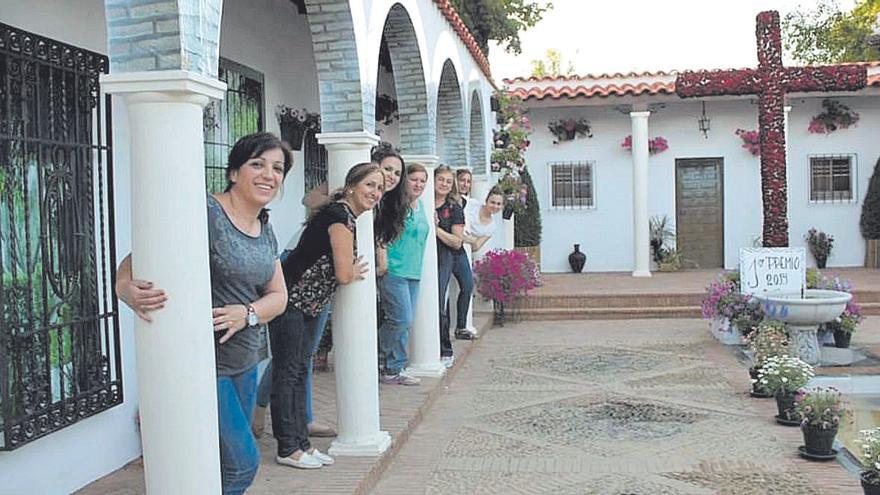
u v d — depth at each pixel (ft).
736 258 50.31
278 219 24.27
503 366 28.04
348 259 14.96
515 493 15.69
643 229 46.06
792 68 30.81
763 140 29.37
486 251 39.11
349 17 16.06
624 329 35.42
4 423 12.57
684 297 38.65
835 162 49.60
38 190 13.71
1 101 12.92
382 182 15.49
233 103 21.81
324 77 16.46
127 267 10.02
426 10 23.30
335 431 17.88
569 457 17.92
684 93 30.99
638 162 45.88
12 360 12.98
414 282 22.41
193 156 9.77
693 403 22.47
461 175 30.89
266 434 17.80
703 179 50.60
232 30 21.50
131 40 9.57
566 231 51.29
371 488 15.65
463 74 30.91
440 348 26.48
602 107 50.57
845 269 48.08
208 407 9.99
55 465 13.91
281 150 11.45
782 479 16.21
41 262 13.76
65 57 14.39
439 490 15.83
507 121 41.65
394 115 36.09
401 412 20.15
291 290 14.89
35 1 13.79
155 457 9.84
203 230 9.91
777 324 27.14
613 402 22.76
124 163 16.29
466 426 20.45
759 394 22.91
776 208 29.35
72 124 14.67
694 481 16.21
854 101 49.01
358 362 16.62
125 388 15.94
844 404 22.53
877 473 14.21
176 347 9.70
